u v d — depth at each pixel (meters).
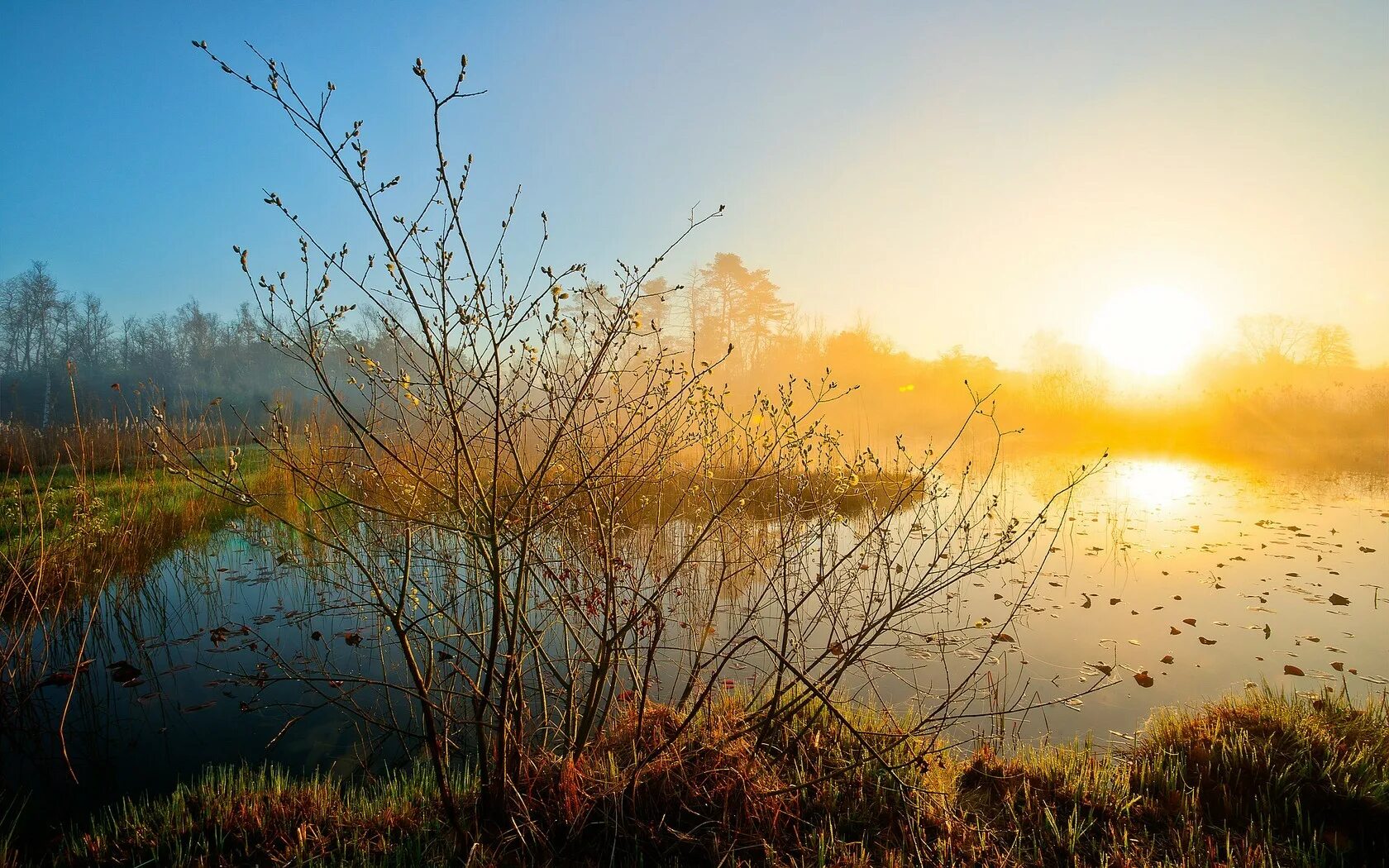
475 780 3.67
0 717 4.64
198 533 10.06
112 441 12.68
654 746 3.47
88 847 3.15
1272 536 9.84
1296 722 4.00
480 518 2.96
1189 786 3.56
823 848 2.92
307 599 7.26
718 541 5.12
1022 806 3.41
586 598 3.66
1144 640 5.90
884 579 6.97
